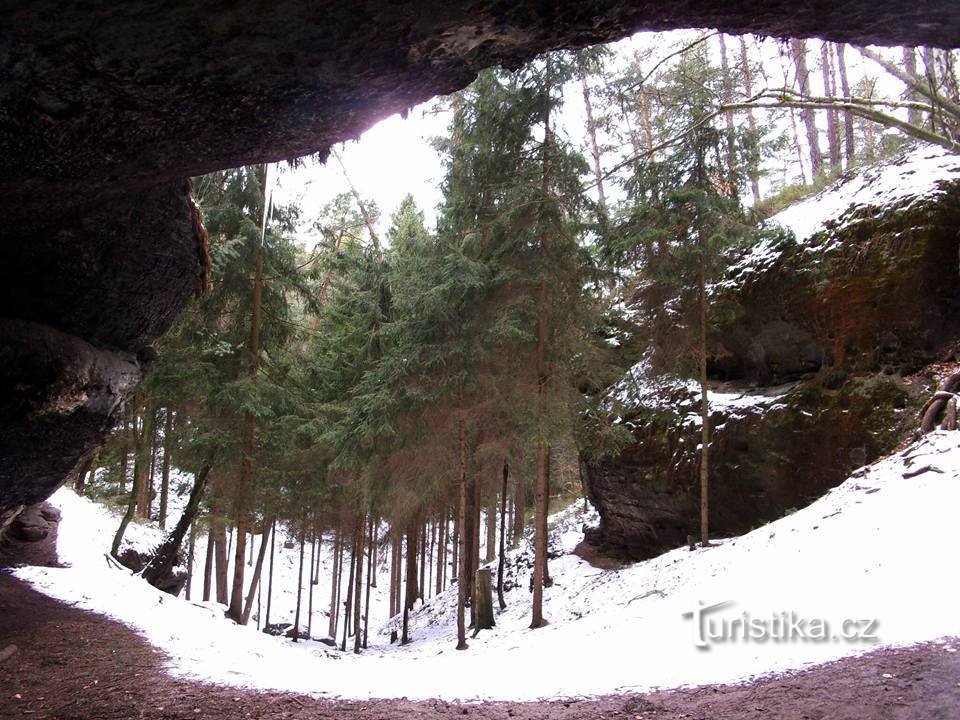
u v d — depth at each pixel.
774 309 12.33
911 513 6.97
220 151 3.62
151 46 2.59
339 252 15.69
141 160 3.61
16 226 4.54
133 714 5.18
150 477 20.00
